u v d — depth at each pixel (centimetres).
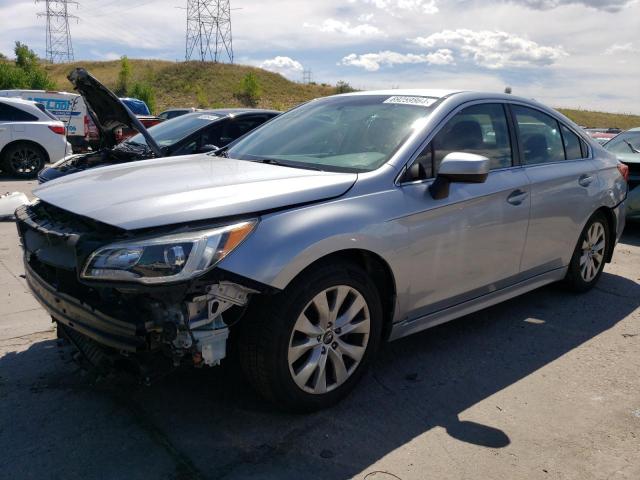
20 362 350
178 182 305
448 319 368
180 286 245
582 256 489
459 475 257
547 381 349
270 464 260
